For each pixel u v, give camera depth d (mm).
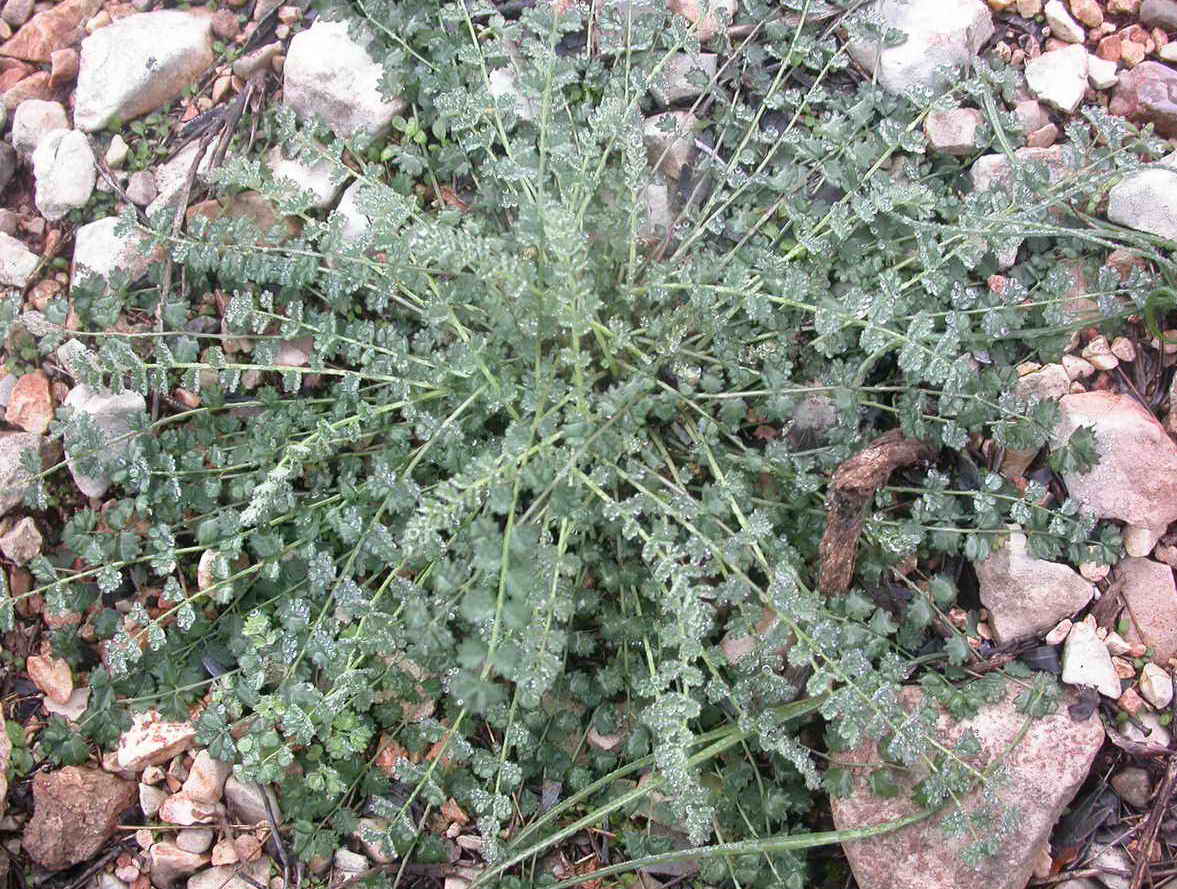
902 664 329
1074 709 349
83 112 436
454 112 381
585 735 372
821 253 369
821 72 412
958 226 365
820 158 391
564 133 374
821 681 315
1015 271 388
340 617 339
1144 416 366
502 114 385
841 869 362
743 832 357
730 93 421
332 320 367
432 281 356
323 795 360
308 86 418
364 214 386
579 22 375
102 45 439
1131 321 383
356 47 416
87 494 401
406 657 372
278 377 407
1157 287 361
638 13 412
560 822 372
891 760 346
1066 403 371
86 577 393
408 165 399
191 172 420
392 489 338
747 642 366
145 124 442
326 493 376
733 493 342
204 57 447
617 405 336
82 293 386
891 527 356
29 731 385
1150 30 414
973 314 377
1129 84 407
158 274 410
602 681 359
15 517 397
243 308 366
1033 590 356
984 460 378
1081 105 411
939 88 405
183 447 383
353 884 361
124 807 374
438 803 340
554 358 360
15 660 392
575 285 315
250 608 383
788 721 360
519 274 324
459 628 365
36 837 363
